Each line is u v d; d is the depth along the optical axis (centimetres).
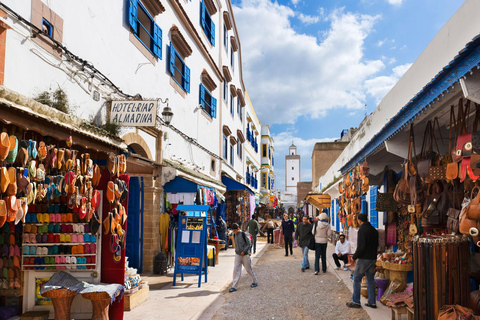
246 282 1011
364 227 736
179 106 1344
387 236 907
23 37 551
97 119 757
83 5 730
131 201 1088
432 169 541
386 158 846
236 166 2647
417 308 506
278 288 935
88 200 562
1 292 581
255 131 3838
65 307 537
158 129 1083
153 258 1086
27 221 588
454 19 575
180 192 1143
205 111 1725
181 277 998
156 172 1087
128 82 930
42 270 584
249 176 3378
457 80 340
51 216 591
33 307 581
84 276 594
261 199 4609
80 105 700
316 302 789
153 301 779
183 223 967
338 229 2161
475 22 514
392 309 622
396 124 558
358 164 861
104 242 602
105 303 550
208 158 1764
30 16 573
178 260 947
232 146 2500
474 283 565
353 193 905
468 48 307
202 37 1692
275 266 1321
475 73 328
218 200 1580
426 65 678
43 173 461
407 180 591
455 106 507
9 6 527
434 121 558
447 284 489
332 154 3356
